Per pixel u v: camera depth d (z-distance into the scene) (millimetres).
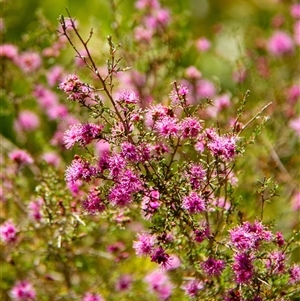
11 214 977
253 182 930
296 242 809
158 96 981
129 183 763
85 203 781
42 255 922
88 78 977
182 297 876
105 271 945
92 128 768
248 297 784
